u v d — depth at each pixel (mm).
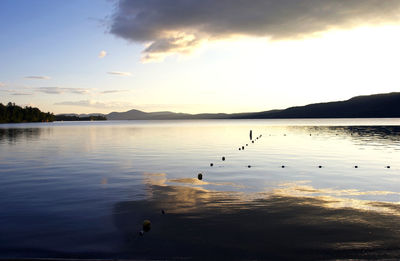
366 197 12516
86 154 28531
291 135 59812
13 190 13758
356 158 25281
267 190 13844
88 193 13227
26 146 37125
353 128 88562
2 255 7418
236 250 7605
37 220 9758
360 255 7336
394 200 12016
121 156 27016
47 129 97125
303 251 7539
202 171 19156
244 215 10156
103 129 98875
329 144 39219
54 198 12367
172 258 7223
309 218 9828
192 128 105438
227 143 42000
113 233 8711
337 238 8273
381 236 8383
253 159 24953
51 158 25516
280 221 9562
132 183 15398
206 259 7160
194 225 9266
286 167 20797
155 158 25656
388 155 27125
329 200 12016
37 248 7777
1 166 21094
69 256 7340
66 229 9016
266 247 7762
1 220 9773
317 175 17719
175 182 15695
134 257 7281
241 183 15453
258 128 99812
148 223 9039
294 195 12867
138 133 71062
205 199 12211
